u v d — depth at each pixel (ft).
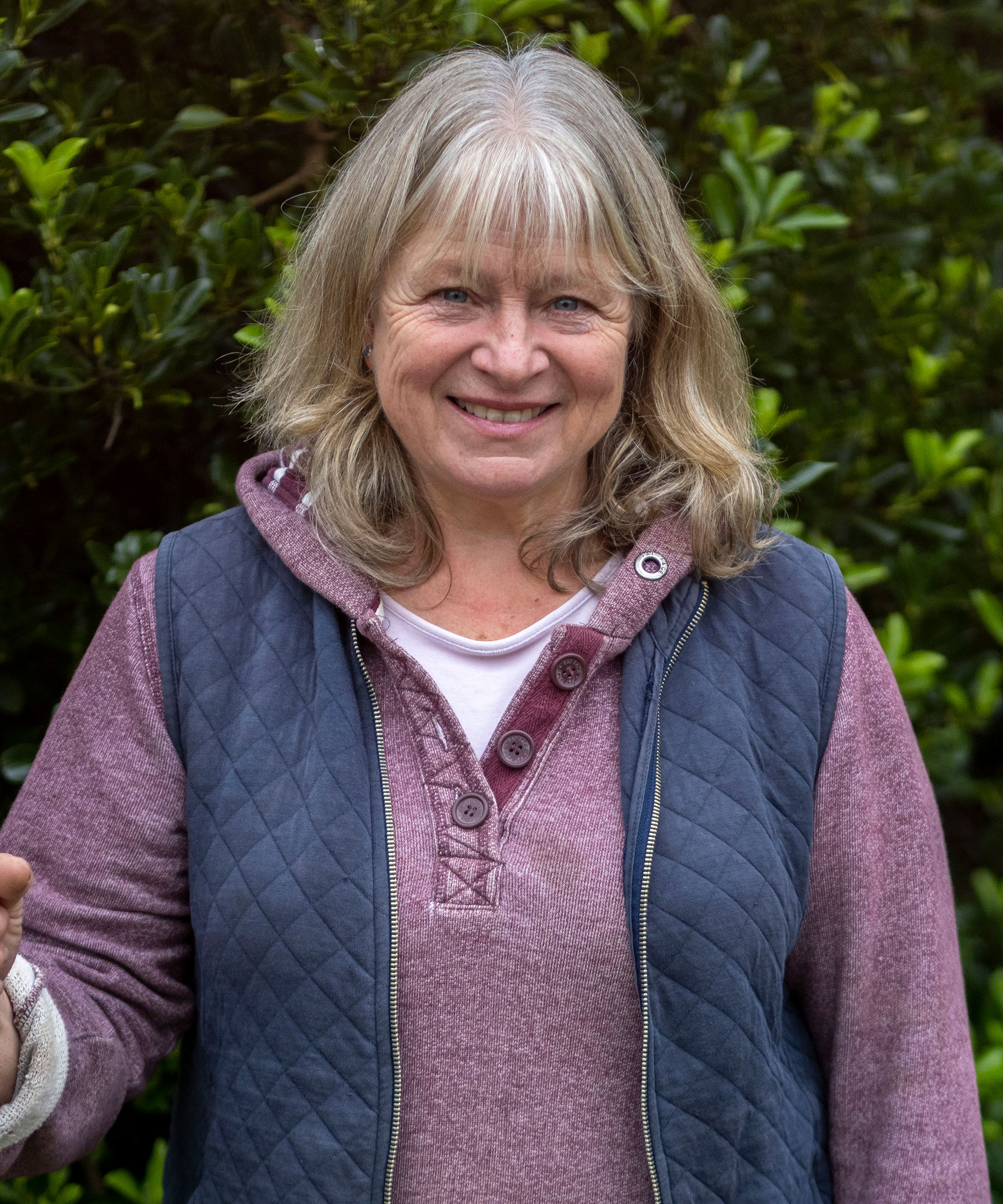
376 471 4.25
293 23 6.15
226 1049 3.93
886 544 7.72
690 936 3.79
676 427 4.23
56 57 6.32
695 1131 3.81
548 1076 3.88
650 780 3.89
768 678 4.15
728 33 6.96
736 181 6.35
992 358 8.16
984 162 8.06
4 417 5.74
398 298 3.81
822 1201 4.27
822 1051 4.44
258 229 5.69
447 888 3.83
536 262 3.65
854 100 7.89
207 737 4.00
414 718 4.00
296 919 3.78
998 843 9.41
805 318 7.25
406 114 3.82
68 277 5.34
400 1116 3.84
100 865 4.07
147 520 6.85
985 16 9.21
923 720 8.23
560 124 3.70
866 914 4.21
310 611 4.15
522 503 4.16
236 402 5.46
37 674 6.58
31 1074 3.65
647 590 4.06
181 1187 4.29
